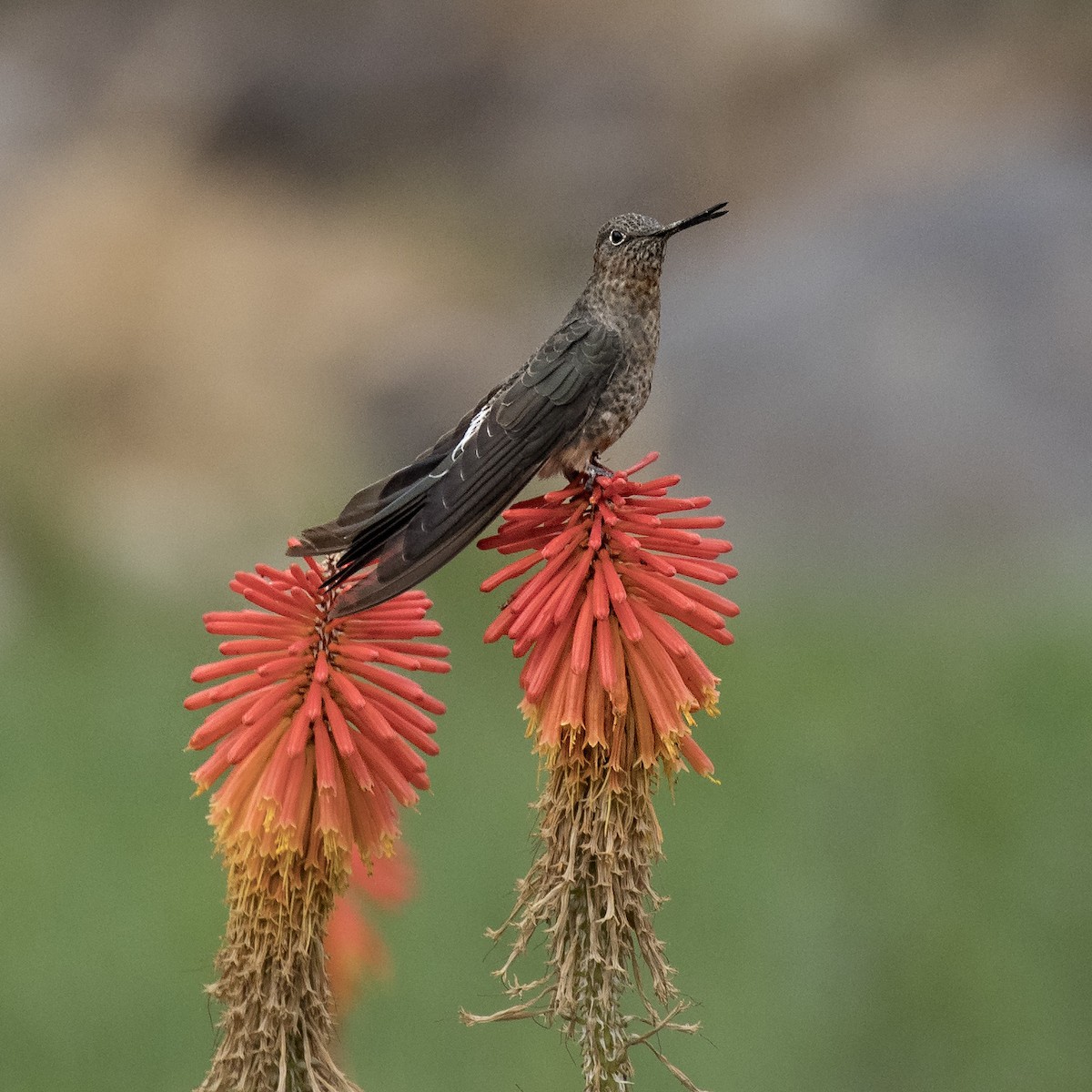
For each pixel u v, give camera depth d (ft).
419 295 89.97
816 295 69.31
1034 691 38.86
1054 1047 25.34
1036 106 90.94
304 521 65.16
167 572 57.41
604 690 12.54
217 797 11.78
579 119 101.91
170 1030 27.63
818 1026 25.77
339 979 14.01
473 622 45.32
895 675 41.19
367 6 107.04
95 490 67.87
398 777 11.82
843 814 30.25
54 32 109.40
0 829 32.60
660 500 13.01
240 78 104.94
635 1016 12.50
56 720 38.52
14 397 78.64
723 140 99.19
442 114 104.37
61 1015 27.66
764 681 41.24
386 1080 25.48
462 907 29.01
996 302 66.59
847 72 99.66
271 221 97.30
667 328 71.26
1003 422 62.13
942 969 26.27
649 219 15.49
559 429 14.56
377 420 80.64
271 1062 11.61
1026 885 28.12
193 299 88.12
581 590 12.79
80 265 89.66
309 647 11.96
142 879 31.30
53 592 51.70
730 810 31.73
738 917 28.32
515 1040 26.45
